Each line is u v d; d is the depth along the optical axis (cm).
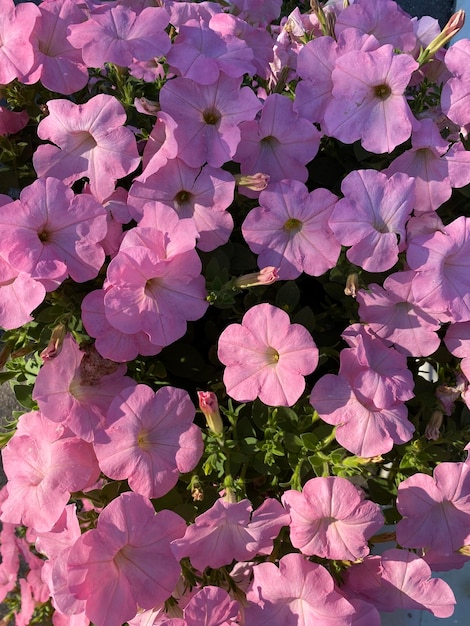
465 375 40
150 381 42
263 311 34
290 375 34
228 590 36
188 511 37
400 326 39
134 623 38
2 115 38
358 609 35
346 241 36
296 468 36
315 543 34
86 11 38
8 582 43
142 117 41
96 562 32
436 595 36
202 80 36
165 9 40
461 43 37
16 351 38
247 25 43
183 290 36
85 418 35
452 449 43
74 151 37
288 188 37
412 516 36
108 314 34
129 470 33
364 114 37
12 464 36
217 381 42
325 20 41
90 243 35
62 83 37
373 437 34
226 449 36
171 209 35
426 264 36
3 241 33
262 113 38
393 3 41
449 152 38
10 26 35
